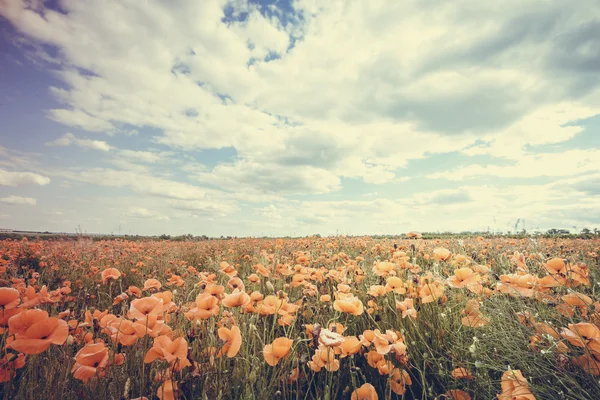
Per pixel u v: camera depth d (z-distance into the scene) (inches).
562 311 83.0
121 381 71.6
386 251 238.8
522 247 189.9
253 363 75.9
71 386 71.9
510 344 82.6
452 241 250.2
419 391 79.5
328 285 146.1
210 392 70.9
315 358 70.2
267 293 113.7
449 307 104.1
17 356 71.6
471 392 72.4
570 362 67.7
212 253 343.9
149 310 67.4
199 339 85.2
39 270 260.7
